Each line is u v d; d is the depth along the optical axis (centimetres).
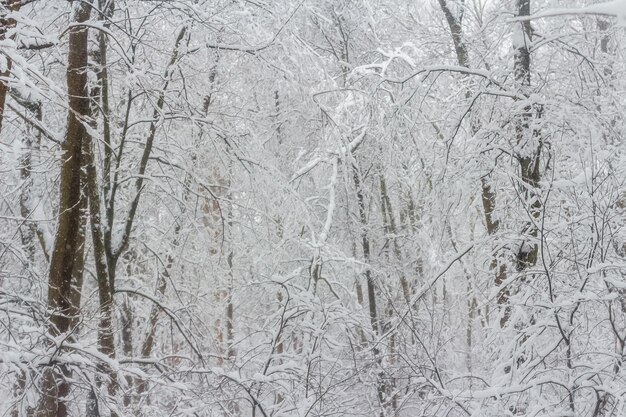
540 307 656
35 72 532
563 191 762
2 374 607
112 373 768
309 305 962
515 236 770
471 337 1320
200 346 1020
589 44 852
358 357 971
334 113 1120
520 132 835
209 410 807
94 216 851
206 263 1271
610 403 583
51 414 679
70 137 734
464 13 1095
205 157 1182
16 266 978
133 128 1095
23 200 903
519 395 621
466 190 927
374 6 1381
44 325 690
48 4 853
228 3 941
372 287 1434
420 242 1367
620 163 691
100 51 851
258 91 1162
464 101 916
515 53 852
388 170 1407
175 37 937
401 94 931
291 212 1097
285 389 827
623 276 641
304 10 1172
